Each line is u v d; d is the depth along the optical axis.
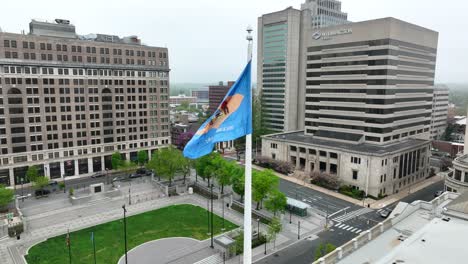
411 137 119.38
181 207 82.44
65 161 108.94
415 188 101.81
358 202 87.75
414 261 26.61
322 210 81.31
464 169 75.12
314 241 64.06
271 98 166.12
